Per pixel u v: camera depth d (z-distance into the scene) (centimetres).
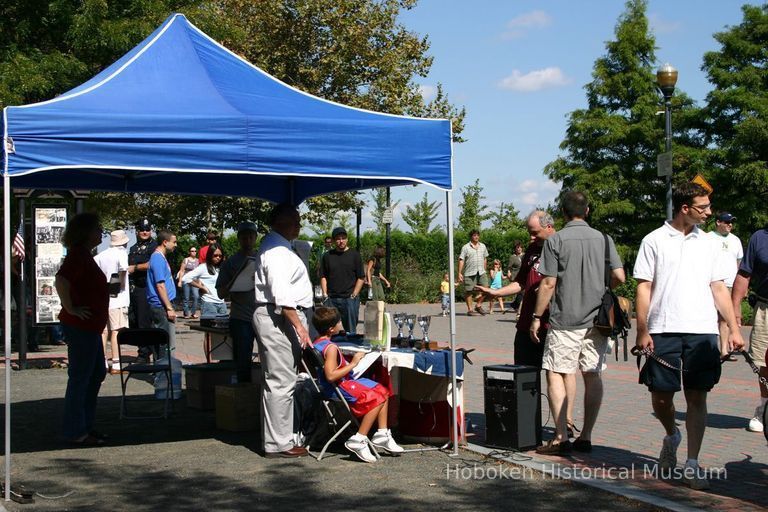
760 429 849
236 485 659
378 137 745
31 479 680
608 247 733
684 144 3797
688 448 636
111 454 771
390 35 2625
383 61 2536
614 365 1375
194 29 841
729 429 866
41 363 1445
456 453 762
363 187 1001
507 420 768
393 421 827
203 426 912
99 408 1030
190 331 2109
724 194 3584
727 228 1234
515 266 2564
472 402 1037
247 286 960
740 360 1418
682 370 627
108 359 1461
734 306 866
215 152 690
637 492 620
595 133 3838
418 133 761
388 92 2559
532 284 799
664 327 625
